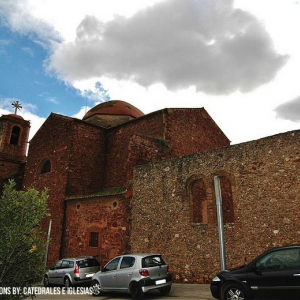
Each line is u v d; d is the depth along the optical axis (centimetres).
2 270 619
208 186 1309
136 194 1587
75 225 1883
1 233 636
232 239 1168
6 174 3050
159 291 1084
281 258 723
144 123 2192
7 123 3253
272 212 1097
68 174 2083
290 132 1127
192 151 2194
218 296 795
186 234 1325
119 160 2242
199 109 2411
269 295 703
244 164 1219
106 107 2964
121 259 1087
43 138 2467
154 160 1847
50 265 1898
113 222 1655
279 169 1119
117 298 1061
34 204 686
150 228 1465
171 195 1435
